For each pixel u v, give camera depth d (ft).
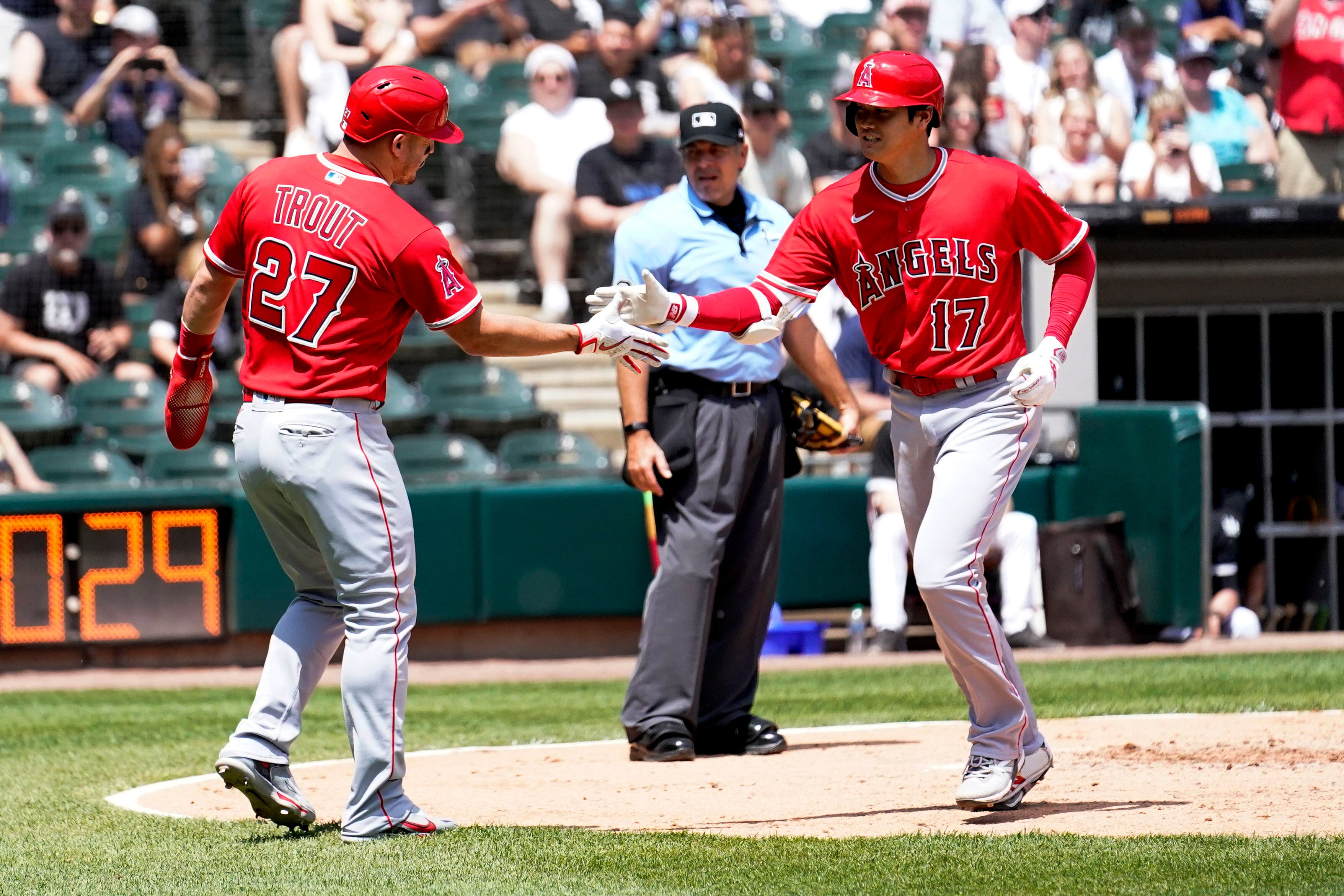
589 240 144.56
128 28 157.58
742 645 68.13
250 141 162.71
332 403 44.86
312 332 44.62
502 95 157.07
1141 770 57.11
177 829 49.62
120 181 154.71
